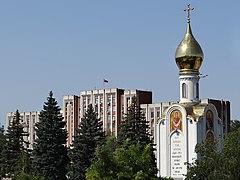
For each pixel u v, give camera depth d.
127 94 172.25
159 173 78.44
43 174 92.38
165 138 78.88
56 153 93.38
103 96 177.00
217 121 80.12
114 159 59.12
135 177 57.75
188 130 77.25
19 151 108.25
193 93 80.38
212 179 52.06
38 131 94.62
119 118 172.62
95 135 93.81
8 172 105.12
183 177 76.38
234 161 51.78
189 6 82.25
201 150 56.53
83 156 92.31
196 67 80.81
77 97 184.38
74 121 182.88
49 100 95.88
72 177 92.12
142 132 92.69
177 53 81.25
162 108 165.38
